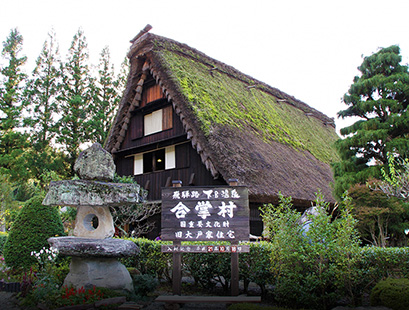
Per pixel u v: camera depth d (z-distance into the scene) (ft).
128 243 18.53
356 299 16.28
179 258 17.70
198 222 17.57
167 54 41.32
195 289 20.80
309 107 71.77
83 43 74.59
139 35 43.16
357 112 31.55
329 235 16.03
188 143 38.68
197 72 43.83
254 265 18.30
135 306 15.55
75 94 71.46
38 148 66.95
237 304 15.46
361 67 32.91
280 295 16.84
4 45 68.95
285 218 16.97
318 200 17.37
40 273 19.99
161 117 42.37
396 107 28.68
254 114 46.21
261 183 30.19
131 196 18.16
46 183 48.42
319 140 60.49
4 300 17.61
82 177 18.97
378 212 27.48
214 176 31.30
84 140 69.15
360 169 30.04
